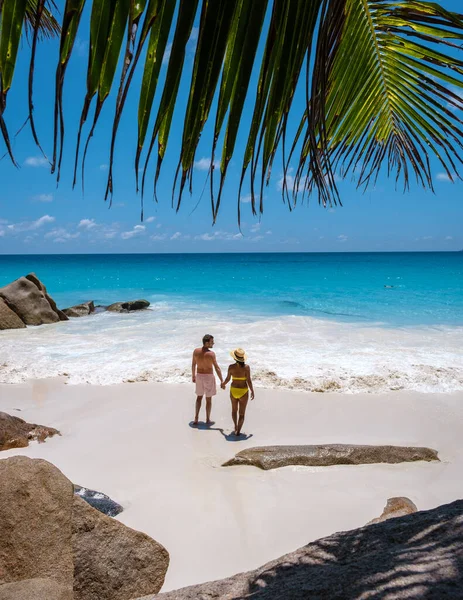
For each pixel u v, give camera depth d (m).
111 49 0.91
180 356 13.05
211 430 8.34
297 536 5.21
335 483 6.48
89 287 39.59
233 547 5.01
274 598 1.96
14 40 0.90
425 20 1.86
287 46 1.12
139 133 0.99
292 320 19.20
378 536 2.30
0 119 0.88
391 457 7.14
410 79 2.14
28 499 3.79
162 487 6.30
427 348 14.05
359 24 1.95
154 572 4.09
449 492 6.27
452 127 2.19
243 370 7.99
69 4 0.86
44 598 3.03
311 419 8.92
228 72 1.06
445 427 8.55
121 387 10.62
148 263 122.69
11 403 9.63
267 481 6.51
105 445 7.66
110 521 4.07
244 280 48.56
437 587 1.68
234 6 1.01
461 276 52.56
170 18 0.95
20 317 19.03
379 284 41.03
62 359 12.87
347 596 1.77
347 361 12.45
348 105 2.21
